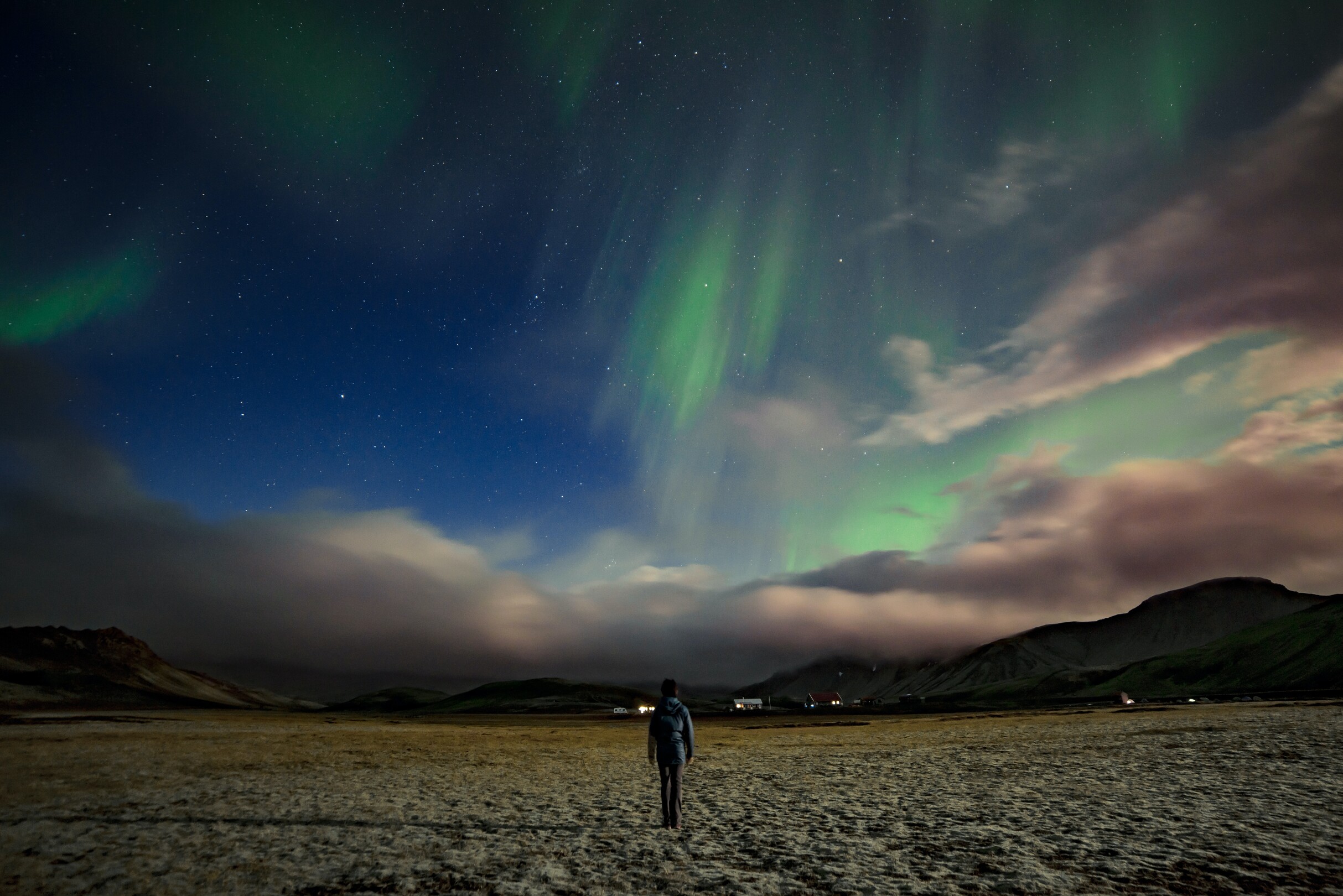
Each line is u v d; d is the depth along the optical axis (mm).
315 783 21828
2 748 32500
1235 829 11719
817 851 11391
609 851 11703
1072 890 8664
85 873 10336
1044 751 28688
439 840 12844
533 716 175500
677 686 13766
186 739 42156
